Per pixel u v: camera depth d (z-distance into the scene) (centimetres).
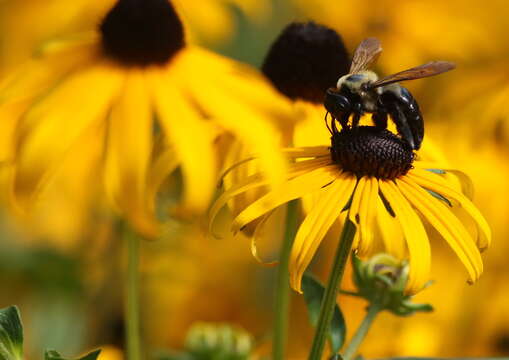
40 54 49
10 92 49
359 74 44
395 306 45
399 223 42
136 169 47
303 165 44
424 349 56
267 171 43
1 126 48
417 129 44
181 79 48
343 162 43
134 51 48
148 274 59
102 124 48
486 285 58
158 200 52
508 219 58
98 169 54
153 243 59
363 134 43
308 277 46
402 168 43
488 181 58
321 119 48
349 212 42
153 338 58
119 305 59
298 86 48
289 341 57
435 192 43
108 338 59
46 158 47
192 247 59
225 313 59
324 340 43
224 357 52
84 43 49
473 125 59
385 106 44
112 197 47
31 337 59
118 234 59
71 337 59
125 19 48
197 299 59
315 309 46
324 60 48
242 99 48
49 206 58
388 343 56
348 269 56
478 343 58
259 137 47
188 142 47
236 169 46
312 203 45
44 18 59
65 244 59
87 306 59
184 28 49
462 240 42
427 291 58
